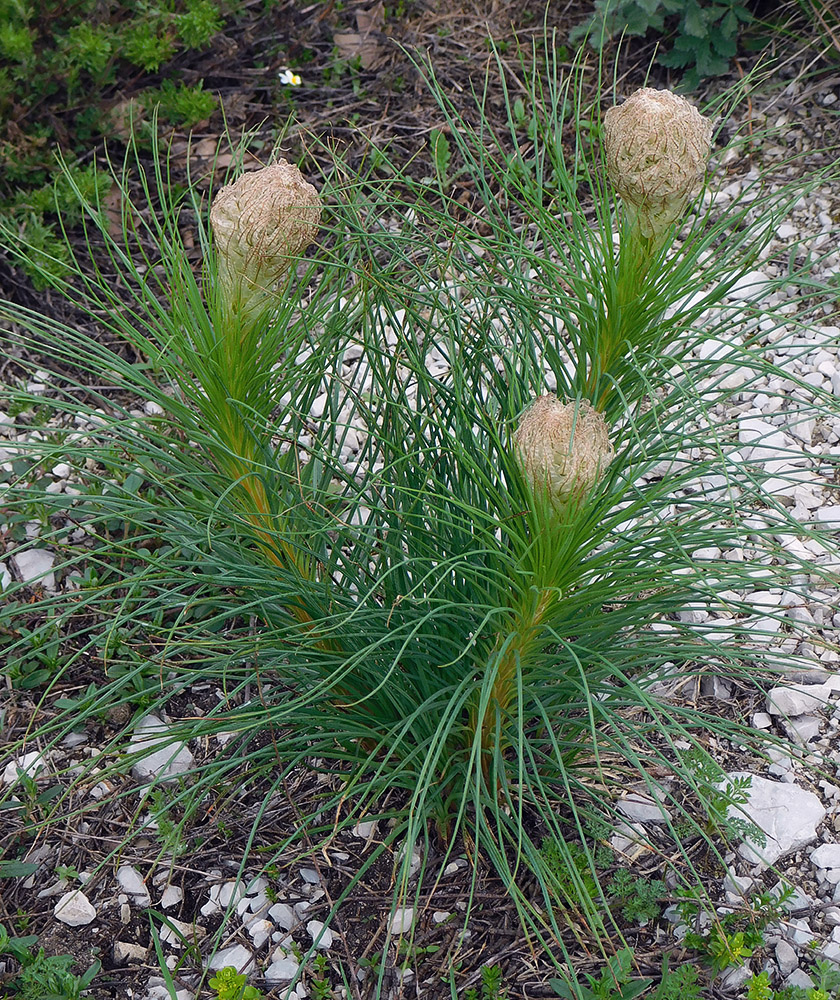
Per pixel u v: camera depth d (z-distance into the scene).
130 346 0.72
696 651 0.47
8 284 0.75
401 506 0.50
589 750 0.49
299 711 0.50
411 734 0.49
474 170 0.52
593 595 0.42
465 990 0.46
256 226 0.40
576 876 0.42
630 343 0.45
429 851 0.50
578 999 0.42
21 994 0.47
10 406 0.69
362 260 0.54
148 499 0.57
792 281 0.47
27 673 0.58
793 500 0.63
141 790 0.53
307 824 0.51
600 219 0.46
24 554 0.62
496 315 0.51
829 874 0.49
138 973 0.48
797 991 0.44
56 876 0.50
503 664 0.45
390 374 0.50
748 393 0.69
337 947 0.48
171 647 0.50
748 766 0.53
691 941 0.46
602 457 0.38
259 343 0.44
